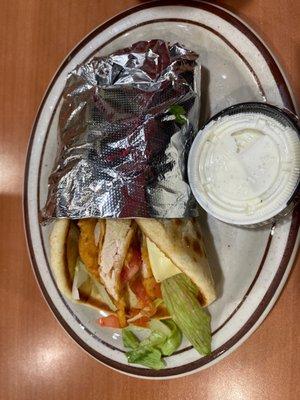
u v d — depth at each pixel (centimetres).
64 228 29
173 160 26
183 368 28
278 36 26
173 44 27
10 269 37
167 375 28
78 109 28
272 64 25
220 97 27
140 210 25
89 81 28
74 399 34
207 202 24
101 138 26
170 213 25
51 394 35
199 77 27
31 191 34
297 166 22
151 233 26
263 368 26
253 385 26
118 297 29
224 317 26
